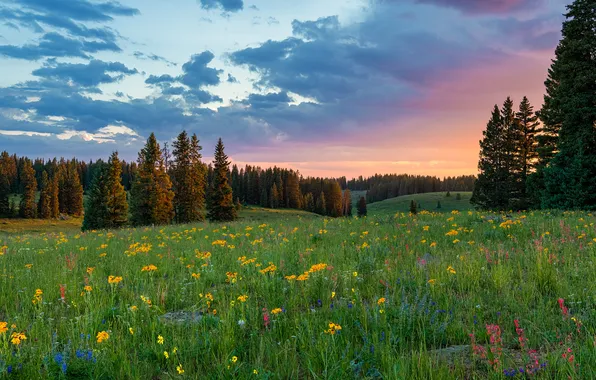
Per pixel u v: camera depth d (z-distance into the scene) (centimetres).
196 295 653
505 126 4566
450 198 18838
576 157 2395
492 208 4519
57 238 1761
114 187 5453
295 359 403
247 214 11512
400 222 1592
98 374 386
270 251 995
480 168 4678
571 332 422
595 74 2584
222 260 961
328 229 1498
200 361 426
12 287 748
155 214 5091
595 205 2280
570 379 330
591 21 2723
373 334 441
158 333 497
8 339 440
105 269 916
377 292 633
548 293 598
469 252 827
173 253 1088
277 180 15525
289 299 615
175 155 5803
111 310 579
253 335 470
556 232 1062
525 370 358
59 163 16488
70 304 643
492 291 609
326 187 17725
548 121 3534
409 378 348
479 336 448
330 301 604
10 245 1480
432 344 454
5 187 10731
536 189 3431
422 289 620
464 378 365
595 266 662
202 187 5891
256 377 363
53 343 433
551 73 3594
